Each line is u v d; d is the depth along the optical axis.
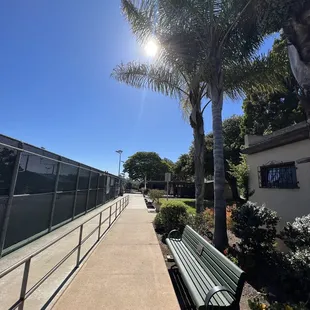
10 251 4.79
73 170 9.27
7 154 4.59
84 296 2.97
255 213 4.84
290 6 2.83
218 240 5.14
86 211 11.59
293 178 5.30
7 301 2.86
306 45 2.73
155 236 6.48
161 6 5.22
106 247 5.35
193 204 18.98
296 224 3.95
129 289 3.19
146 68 7.46
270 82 6.42
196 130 7.08
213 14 5.30
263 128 15.88
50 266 4.10
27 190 5.55
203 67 5.66
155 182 45.66
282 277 3.54
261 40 5.72
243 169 8.81
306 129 4.62
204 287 2.56
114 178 23.98
